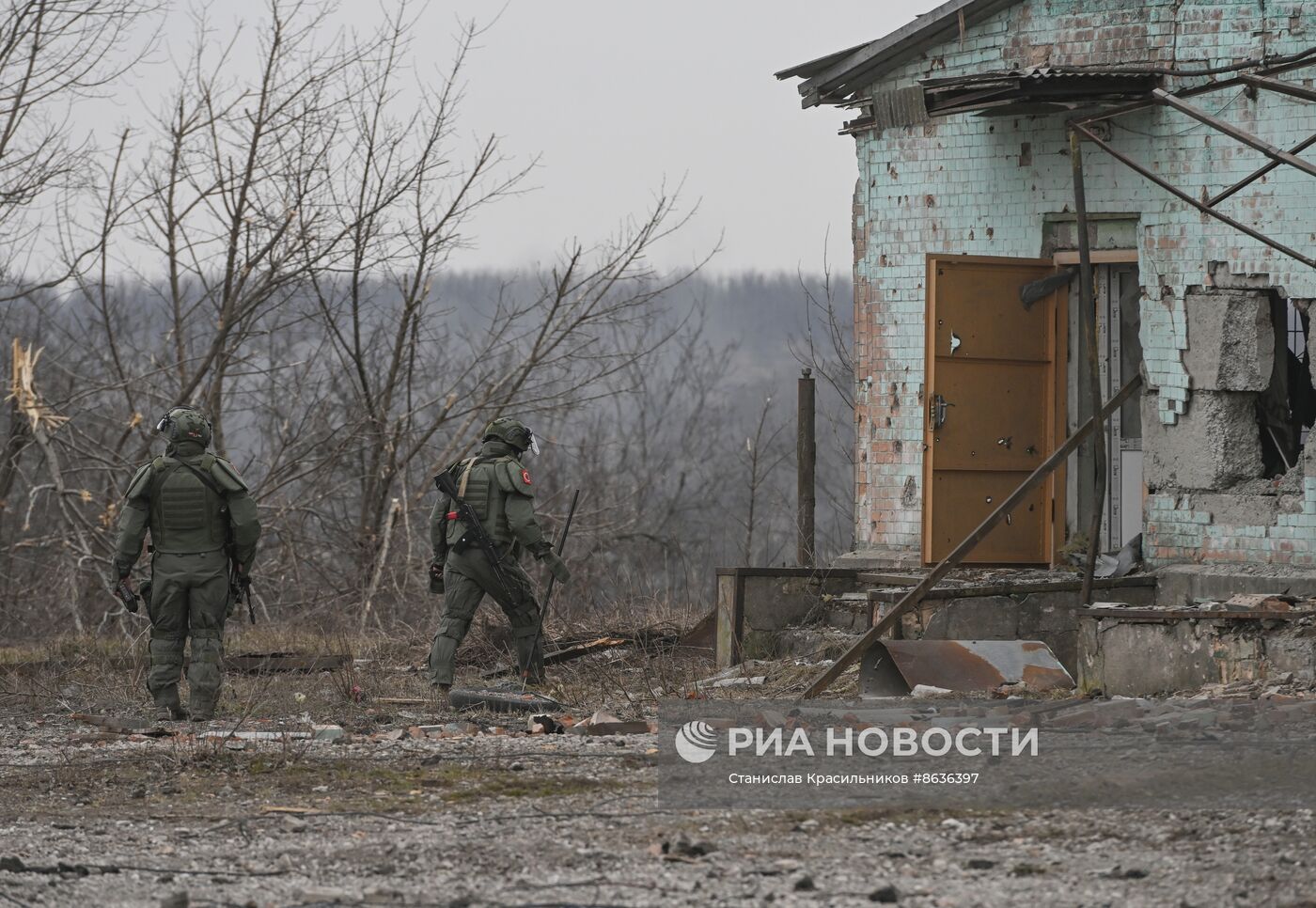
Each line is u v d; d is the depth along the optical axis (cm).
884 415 3244
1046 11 3028
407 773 1861
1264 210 2853
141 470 2472
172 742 2139
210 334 5881
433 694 2719
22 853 1441
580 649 3225
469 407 5791
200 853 1429
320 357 5934
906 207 3225
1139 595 2903
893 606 2673
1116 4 2967
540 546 2786
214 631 2472
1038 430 3119
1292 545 2833
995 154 3120
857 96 3306
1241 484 2920
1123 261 3061
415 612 5041
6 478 5309
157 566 2459
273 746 2089
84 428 6122
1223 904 1123
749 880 1243
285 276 5397
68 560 5150
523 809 1592
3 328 6203
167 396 5597
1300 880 1184
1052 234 3098
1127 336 3144
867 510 3262
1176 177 2936
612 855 1345
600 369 5944
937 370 3050
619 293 5894
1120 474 3145
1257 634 2275
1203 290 2922
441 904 1198
